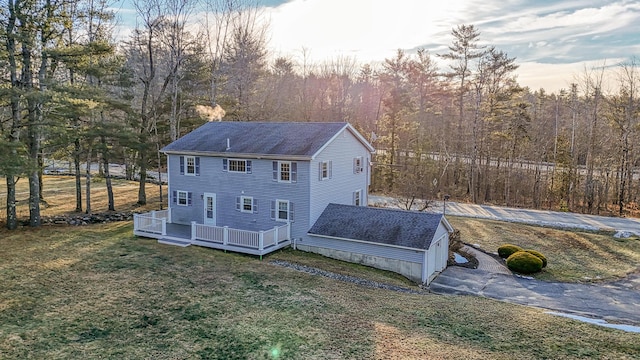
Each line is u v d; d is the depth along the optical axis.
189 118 34.31
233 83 41.00
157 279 14.25
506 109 39.75
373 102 55.59
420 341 10.30
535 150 40.56
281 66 54.06
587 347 10.20
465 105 44.97
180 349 9.56
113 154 27.86
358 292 14.19
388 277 16.78
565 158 37.19
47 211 25.53
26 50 19.25
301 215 19.48
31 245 17.91
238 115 37.31
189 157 22.09
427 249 16.62
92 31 24.55
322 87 55.00
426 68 49.12
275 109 43.34
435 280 17.62
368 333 10.68
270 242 18.55
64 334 10.08
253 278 14.85
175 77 30.77
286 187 19.69
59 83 19.95
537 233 25.45
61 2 20.12
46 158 25.17
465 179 42.84
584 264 20.06
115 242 19.09
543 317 12.48
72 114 20.89
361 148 24.34
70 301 12.09
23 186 35.16
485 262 20.56
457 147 43.06
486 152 42.47
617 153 36.66
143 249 18.06
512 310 13.12
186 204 22.50
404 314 12.23
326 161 20.41
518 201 39.53
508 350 9.93
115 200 30.42
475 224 27.64
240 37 40.00
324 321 11.36
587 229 26.11
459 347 10.02
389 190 40.66
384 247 17.66
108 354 9.25
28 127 19.97
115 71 27.06
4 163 16.94
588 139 39.44
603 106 38.88
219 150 21.11
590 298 15.67
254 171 20.42
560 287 16.95
